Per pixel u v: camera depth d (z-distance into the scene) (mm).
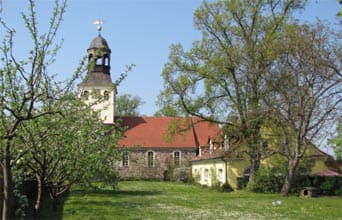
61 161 14555
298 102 33500
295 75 33438
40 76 8812
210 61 40219
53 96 10180
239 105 38719
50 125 11391
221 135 43656
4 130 9133
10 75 8758
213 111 41281
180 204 27125
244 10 39562
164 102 42344
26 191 19828
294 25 36219
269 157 40500
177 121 44344
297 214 22375
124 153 23750
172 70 41656
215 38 40875
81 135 14812
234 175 44188
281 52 34094
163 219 19500
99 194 33812
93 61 10570
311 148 43406
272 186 38875
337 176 37719
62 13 8867
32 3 8672
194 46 41250
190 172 61188
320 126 33281
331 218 20781
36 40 8656
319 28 33469
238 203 28547
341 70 32844
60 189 17469
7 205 8570
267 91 34469
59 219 17938
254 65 35938
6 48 8609
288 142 35406
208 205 26906
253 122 37031
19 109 8633
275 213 22766
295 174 37531
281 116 33844
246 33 39656
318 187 37406
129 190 41500
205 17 40438
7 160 8578
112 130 17484
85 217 19000
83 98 12445
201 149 63500
